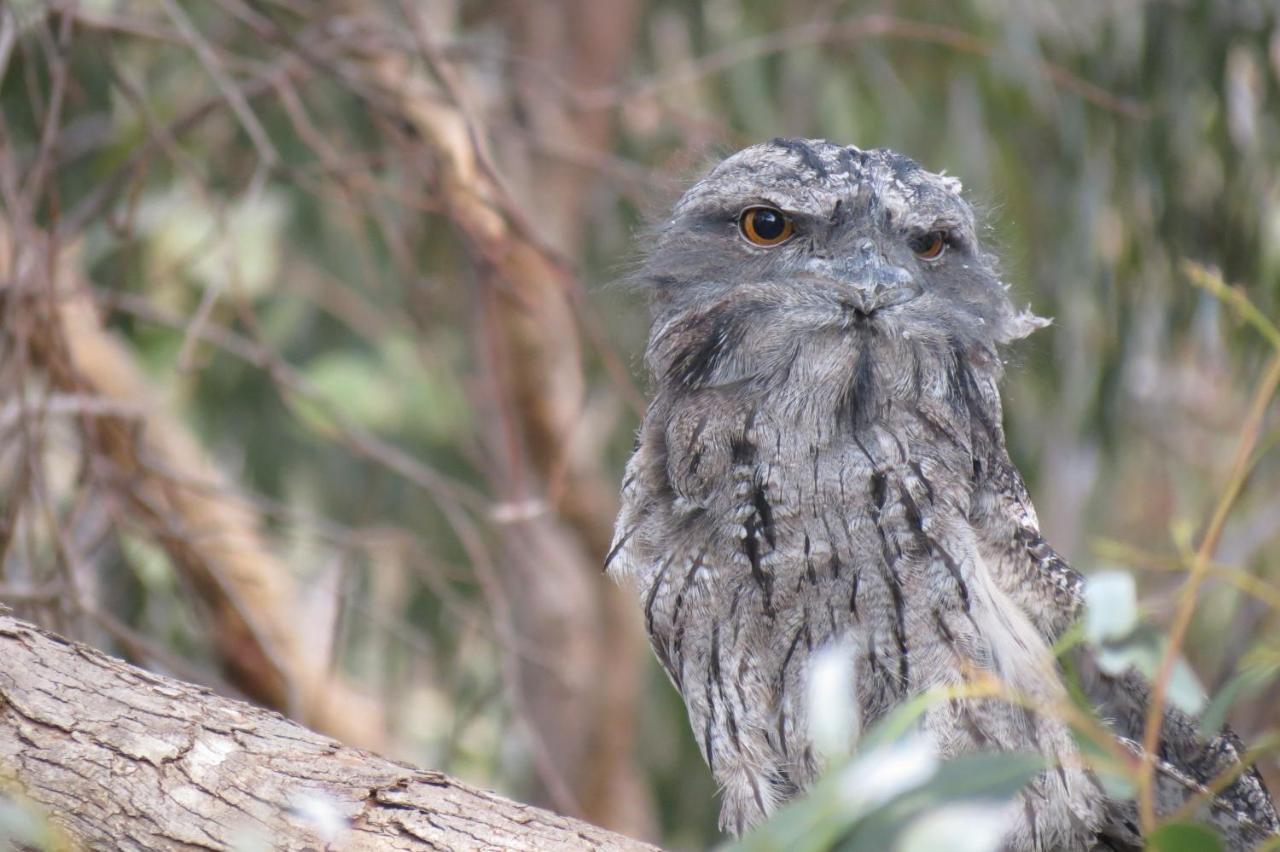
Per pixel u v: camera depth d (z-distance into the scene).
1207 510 13.59
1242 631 12.14
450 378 12.87
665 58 14.48
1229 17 12.67
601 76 13.98
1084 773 6.52
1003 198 11.71
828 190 7.07
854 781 3.90
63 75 8.68
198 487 9.43
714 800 14.45
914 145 13.17
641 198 10.55
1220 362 13.52
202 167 12.22
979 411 7.17
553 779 9.70
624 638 14.00
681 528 6.95
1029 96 12.80
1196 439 15.50
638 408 9.15
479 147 9.02
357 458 13.28
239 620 10.98
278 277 13.06
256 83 9.72
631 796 14.23
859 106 13.35
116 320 11.60
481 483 13.36
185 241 11.56
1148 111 10.85
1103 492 13.84
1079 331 12.73
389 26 10.39
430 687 13.95
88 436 9.07
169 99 11.95
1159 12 12.77
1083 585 6.87
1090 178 12.70
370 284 13.24
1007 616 6.46
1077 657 6.96
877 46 13.20
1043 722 6.43
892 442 6.66
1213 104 12.73
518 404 12.60
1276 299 12.64
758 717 6.77
